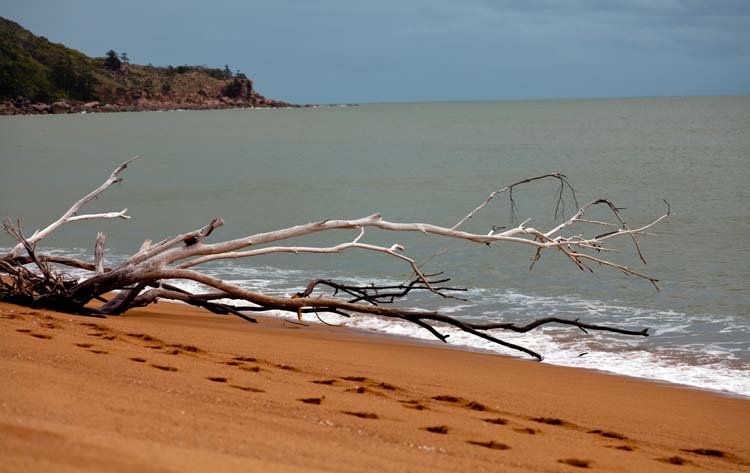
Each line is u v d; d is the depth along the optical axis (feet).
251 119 572.10
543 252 79.87
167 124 467.52
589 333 50.83
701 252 79.10
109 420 15.48
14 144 277.23
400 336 49.19
